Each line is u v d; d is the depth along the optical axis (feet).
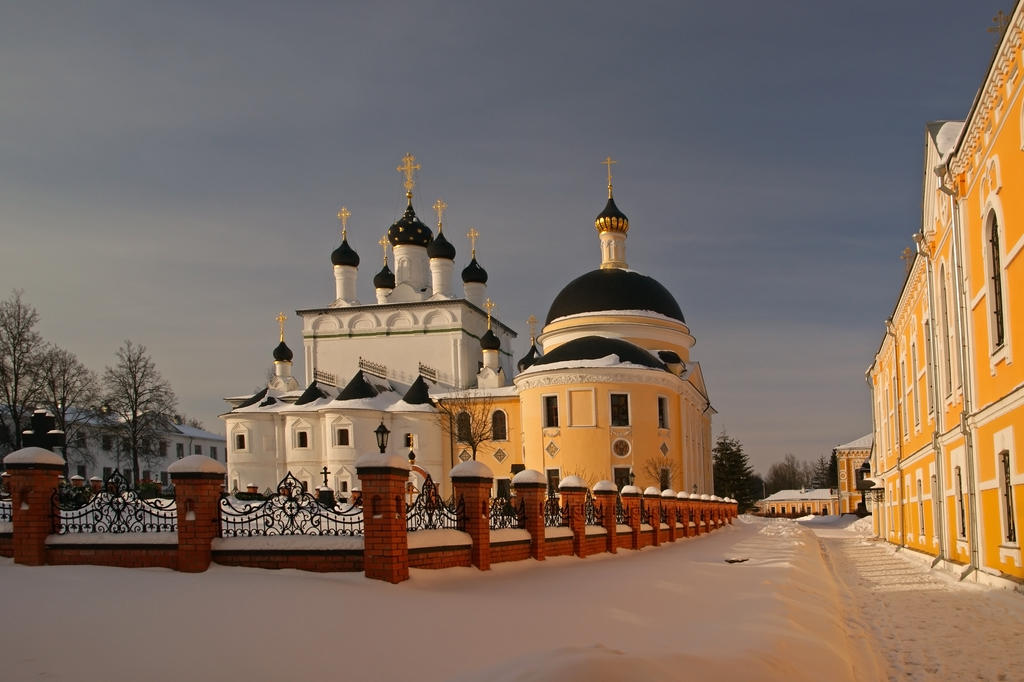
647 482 182.29
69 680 23.84
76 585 38.81
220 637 28.99
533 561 63.36
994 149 52.13
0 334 191.01
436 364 233.35
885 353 130.11
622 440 182.60
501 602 40.55
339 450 206.69
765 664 29.68
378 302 249.14
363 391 214.48
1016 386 49.83
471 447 212.64
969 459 63.93
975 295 60.75
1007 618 49.29
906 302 101.30
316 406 216.74
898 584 72.43
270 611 33.47
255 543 45.44
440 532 50.37
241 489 215.10
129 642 27.94
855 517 275.39
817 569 78.84
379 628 31.83
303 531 47.19
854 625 48.06
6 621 30.37
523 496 65.41
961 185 62.54
